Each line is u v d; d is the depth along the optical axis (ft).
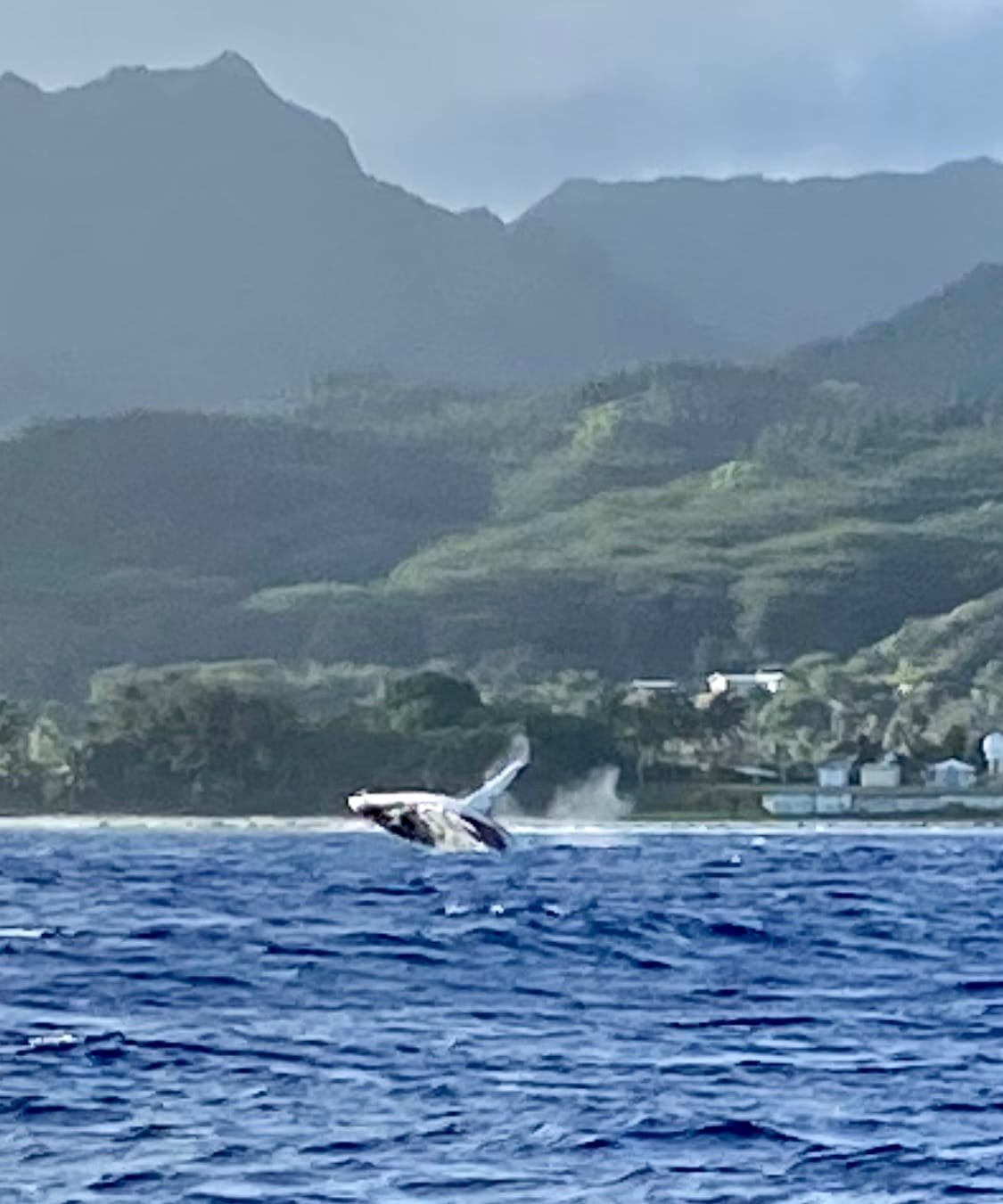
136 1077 456.45
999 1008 584.81
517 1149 387.34
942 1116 419.95
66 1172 367.45
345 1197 352.28
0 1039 508.53
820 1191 360.89
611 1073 466.70
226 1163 374.43
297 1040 510.58
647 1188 360.89
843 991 626.23
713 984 640.99
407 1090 442.91
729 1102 433.48
